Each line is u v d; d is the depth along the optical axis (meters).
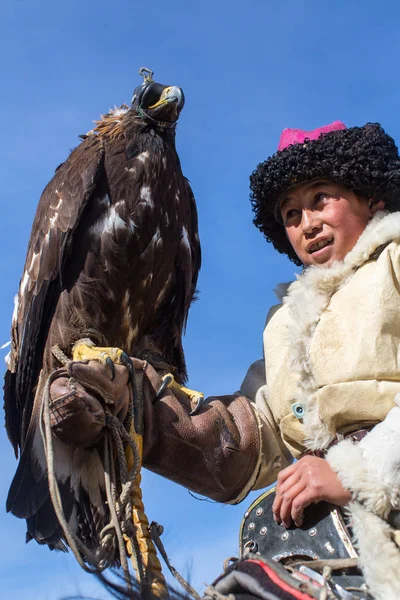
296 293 2.35
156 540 2.23
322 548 1.94
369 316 2.13
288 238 2.82
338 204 2.47
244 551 2.07
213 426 2.56
